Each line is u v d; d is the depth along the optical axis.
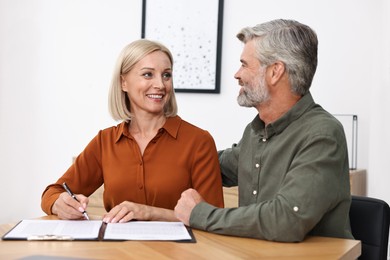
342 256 1.26
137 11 4.06
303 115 1.67
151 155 1.97
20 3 4.21
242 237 1.43
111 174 1.98
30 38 4.22
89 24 4.16
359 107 3.39
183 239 1.36
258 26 1.72
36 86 4.23
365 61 3.37
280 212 1.40
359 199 1.73
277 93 1.70
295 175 1.47
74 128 4.21
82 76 4.18
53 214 1.74
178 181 1.95
